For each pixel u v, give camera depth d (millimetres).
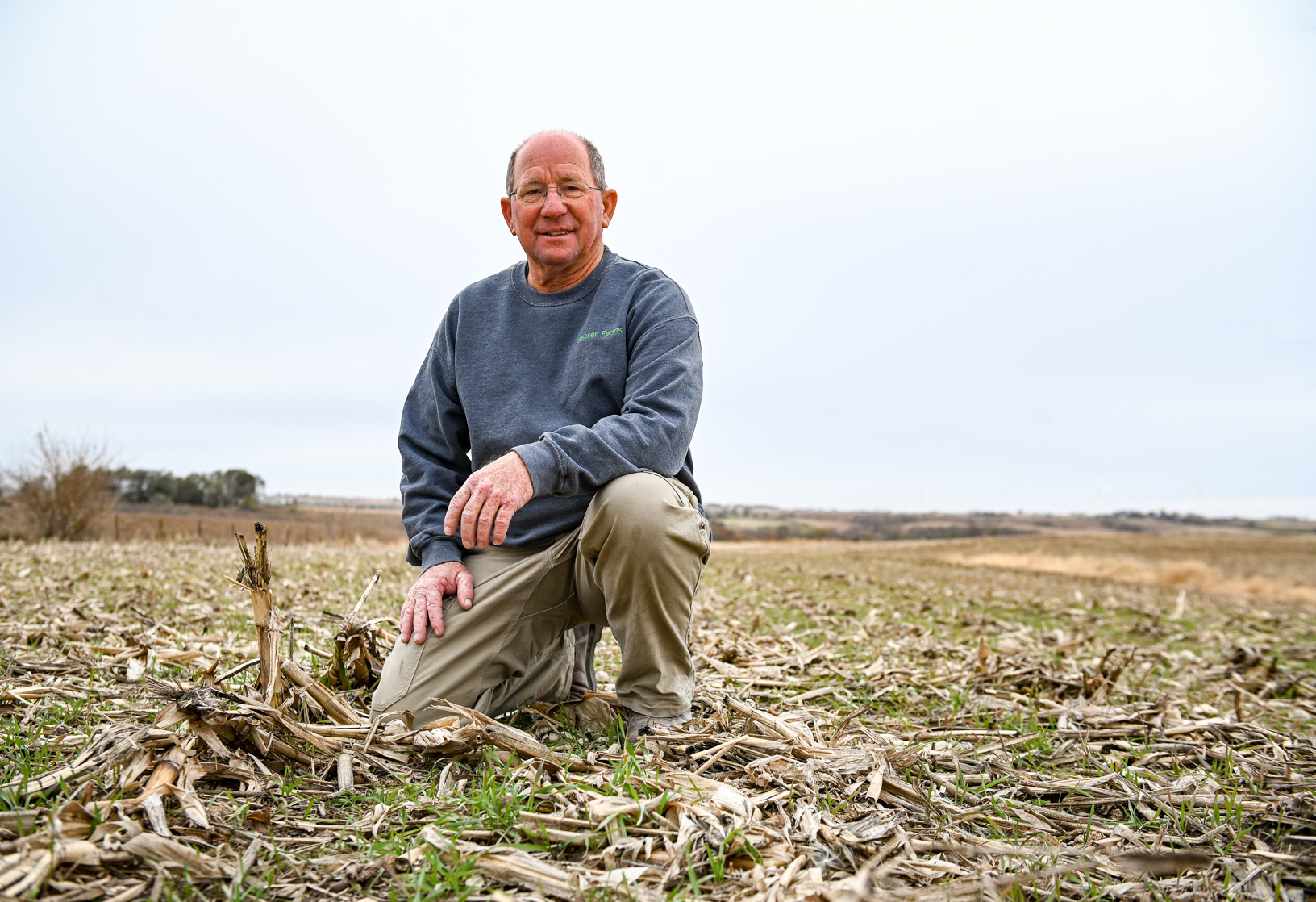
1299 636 8141
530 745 2037
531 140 2660
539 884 1459
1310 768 2482
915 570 17531
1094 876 1664
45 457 17625
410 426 2908
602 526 2312
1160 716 3008
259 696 2057
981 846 1720
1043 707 3322
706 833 1616
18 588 5980
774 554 25750
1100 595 13016
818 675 3928
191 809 1613
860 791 1952
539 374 2705
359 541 20562
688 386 2537
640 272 2740
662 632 2379
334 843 1635
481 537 2111
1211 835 1869
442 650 2459
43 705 2473
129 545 13695
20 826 1497
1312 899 1598
